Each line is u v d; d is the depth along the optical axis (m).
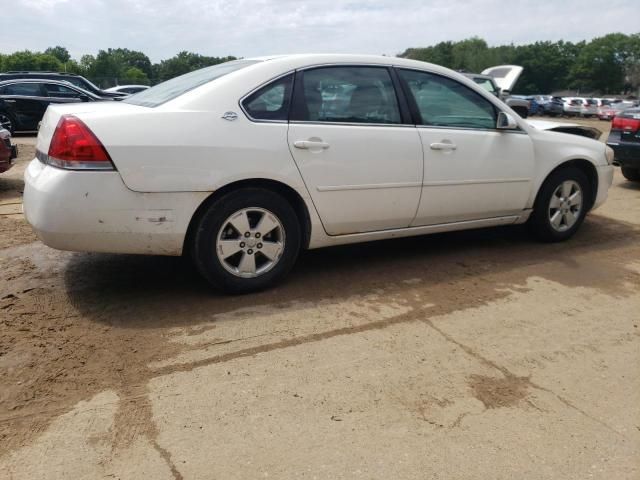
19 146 11.99
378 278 4.02
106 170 3.00
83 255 4.30
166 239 3.21
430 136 4.01
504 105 4.52
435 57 102.94
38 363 2.73
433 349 3.00
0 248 4.48
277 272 3.63
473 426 2.36
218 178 3.23
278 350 2.92
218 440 2.22
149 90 3.96
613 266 4.45
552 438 2.31
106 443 2.19
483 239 5.13
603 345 3.12
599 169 5.05
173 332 3.08
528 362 2.90
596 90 97.12
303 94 3.57
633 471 2.13
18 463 2.07
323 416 2.39
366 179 3.74
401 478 2.05
